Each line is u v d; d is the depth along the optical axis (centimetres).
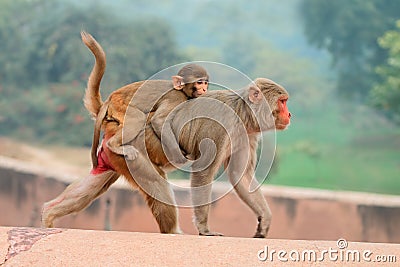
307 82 9031
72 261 712
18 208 2911
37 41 6506
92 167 1040
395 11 8425
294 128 8438
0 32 6600
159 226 991
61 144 6022
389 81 6631
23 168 2941
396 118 7994
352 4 8456
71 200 1053
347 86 8575
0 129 6188
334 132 8288
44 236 769
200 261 716
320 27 8625
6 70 6462
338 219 2633
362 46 8594
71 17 6506
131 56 6188
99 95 1055
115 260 713
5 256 727
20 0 6838
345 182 6906
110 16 6662
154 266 702
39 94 6266
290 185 6750
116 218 2541
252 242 779
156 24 6669
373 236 2645
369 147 7850
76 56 6247
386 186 6712
